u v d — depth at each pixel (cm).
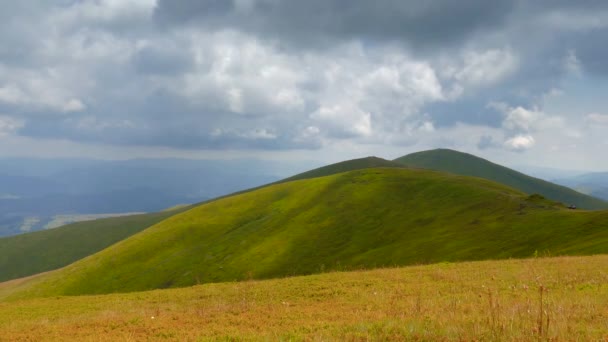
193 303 2997
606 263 3116
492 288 2428
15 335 2094
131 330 1986
